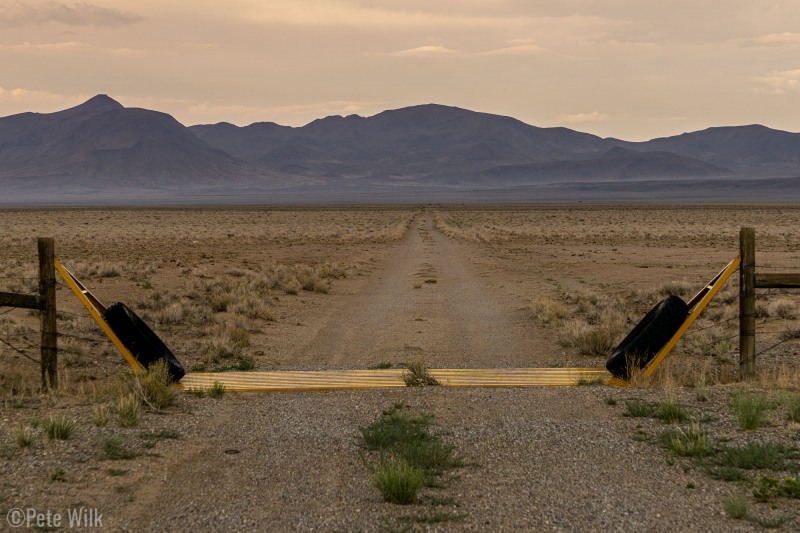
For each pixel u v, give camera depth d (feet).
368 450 27.58
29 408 34.24
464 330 66.49
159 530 19.98
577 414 32.86
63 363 49.88
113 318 41.14
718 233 242.78
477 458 26.45
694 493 22.67
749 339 41.70
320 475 24.70
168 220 399.85
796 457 25.58
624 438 28.63
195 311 74.38
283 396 38.11
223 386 39.68
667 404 31.40
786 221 336.90
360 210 606.55
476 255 167.43
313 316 77.20
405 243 219.41
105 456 26.04
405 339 62.13
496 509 21.47
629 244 201.77
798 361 47.55
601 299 83.20
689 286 88.43
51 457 25.67
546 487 23.32
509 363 50.57
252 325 69.41
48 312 41.63
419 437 28.76
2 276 102.06
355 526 20.26
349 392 39.09
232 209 644.27
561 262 144.77
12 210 607.78
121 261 140.67
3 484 22.82
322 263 145.18
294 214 504.43
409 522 20.48
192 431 30.27
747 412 29.35
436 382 41.24
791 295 84.48
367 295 96.07
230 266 137.49
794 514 20.81
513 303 85.40
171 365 41.29
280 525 20.36
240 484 23.79
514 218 414.21
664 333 41.04
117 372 48.26
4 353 51.47
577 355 53.52
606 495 22.57
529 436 29.09
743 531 19.81
